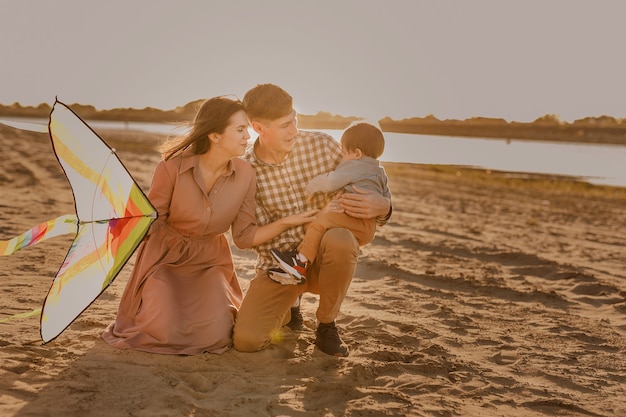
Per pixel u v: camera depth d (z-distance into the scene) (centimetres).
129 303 360
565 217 1323
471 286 579
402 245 785
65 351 330
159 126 7875
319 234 357
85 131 297
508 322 469
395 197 1509
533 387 335
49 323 301
